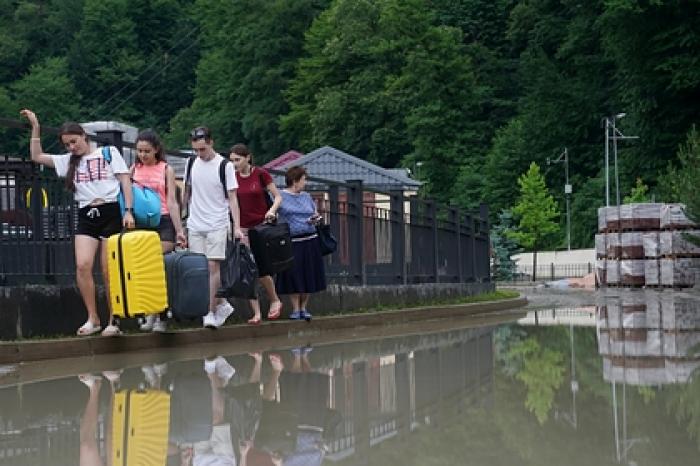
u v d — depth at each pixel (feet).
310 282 51.03
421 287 73.15
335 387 29.58
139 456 19.67
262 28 341.62
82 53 392.68
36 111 357.82
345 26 316.60
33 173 39.83
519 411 24.98
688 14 223.10
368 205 66.18
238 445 20.77
